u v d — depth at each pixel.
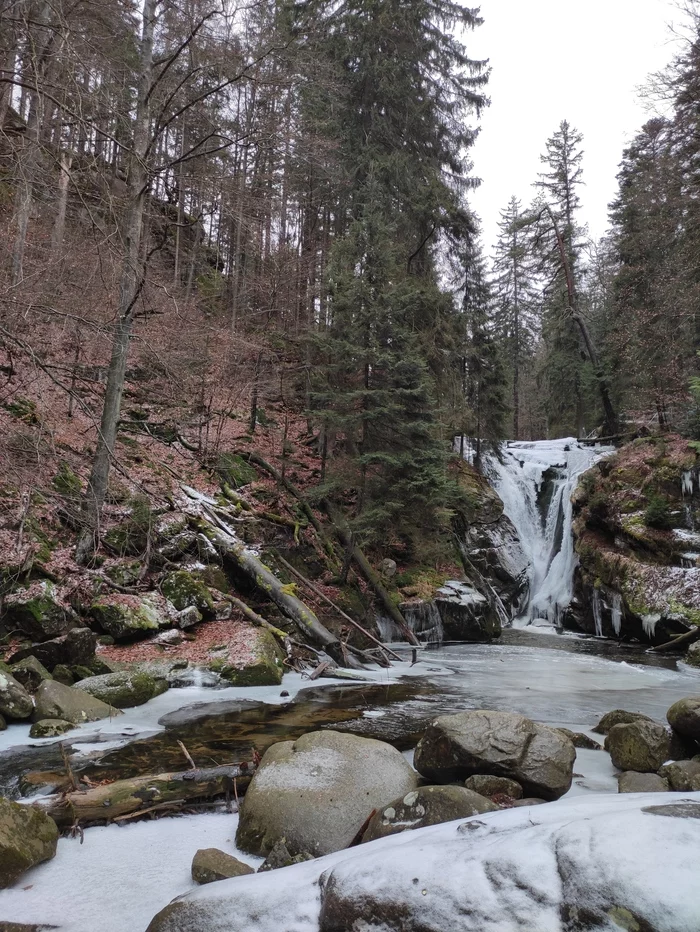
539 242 33.22
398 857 2.94
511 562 21.22
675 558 16.70
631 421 25.58
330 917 2.75
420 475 15.16
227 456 16.58
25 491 10.53
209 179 12.58
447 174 23.72
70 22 8.80
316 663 11.37
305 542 15.06
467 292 23.88
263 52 11.75
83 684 8.23
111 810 4.85
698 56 17.72
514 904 2.48
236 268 20.89
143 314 11.84
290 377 19.53
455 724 5.43
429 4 22.16
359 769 4.82
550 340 34.34
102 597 10.16
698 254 18.92
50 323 9.90
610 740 6.45
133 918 3.41
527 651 15.02
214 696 8.94
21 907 3.52
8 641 8.63
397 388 15.53
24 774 5.59
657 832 2.64
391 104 22.44
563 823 2.96
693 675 12.27
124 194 11.98
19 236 9.95
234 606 11.84
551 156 33.62
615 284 26.69
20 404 11.43
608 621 17.62
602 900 2.35
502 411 24.03
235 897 3.05
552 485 24.19
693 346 22.17
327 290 17.39
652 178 20.77
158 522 12.31
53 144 9.77
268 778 4.70
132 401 15.86
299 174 20.92
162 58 11.70
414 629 15.38
